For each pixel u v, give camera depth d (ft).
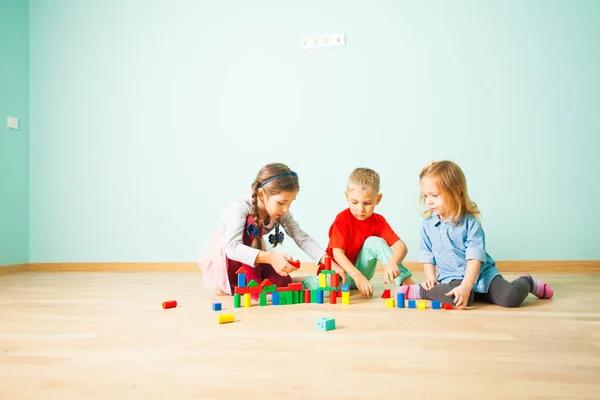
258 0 9.87
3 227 9.71
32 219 10.53
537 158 8.64
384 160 9.21
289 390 2.14
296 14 9.70
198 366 2.53
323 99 9.52
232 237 5.08
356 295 5.38
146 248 10.05
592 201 8.46
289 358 2.67
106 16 10.51
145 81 10.28
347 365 2.52
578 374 2.34
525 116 8.71
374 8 9.37
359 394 2.08
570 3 8.62
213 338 3.18
